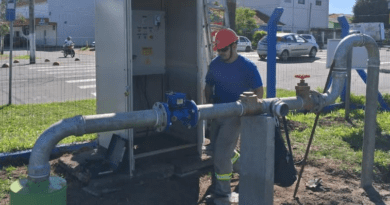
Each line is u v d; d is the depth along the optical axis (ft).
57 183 8.26
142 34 19.85
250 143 10.28
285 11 156.87
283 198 14.97
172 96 9.59
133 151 18.01
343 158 19.04
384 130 23.84
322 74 57.31
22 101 35.40
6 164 17.88
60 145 19.40
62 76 54.54
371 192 15.66
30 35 75.41
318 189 15.85
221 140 14.12
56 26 155.02
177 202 14.70
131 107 16.29
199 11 17.71
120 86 16.48
